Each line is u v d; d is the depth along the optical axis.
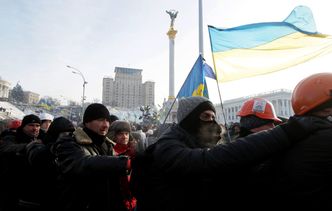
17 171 3.46
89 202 2.42
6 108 33.31
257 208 1.79
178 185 1.78
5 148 3.72
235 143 1.52
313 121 1.50
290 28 4.80
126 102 101.00
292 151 1.49
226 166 1.50
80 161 2.25
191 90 4.75
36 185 3.15
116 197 2.59
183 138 1.88
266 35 4.79
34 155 3.04
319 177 1.39
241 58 4.71
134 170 2.04
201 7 12.59
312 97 1.56
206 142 1.95
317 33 4.68
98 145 2.72
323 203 1.37
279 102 58.50
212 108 2.01
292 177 1.45
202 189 1.78
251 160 1.47
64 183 2.45
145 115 35.53
